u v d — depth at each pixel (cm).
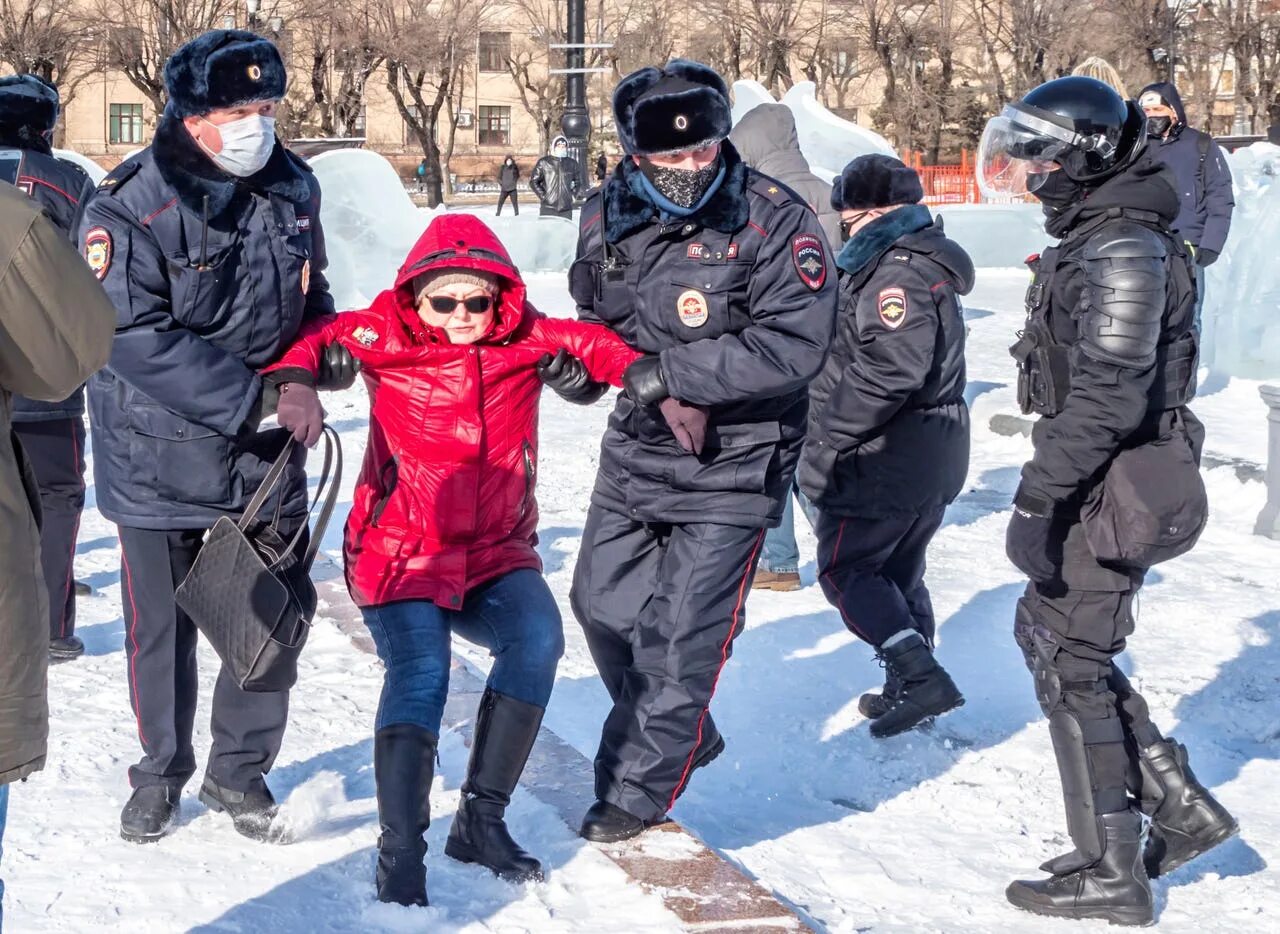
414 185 5519
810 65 5278
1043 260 379
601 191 380
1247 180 1259
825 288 358
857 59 5312
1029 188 374
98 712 471
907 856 411
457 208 4041
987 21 5106
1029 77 4594
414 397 355
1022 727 509
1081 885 375
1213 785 466
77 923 327
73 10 4172
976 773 472
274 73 345
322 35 4631
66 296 244
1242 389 1119
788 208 362
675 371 356
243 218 356
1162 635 607
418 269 349
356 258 1560
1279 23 4703
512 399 364
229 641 339
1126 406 353
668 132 347
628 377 362
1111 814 375
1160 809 391
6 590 242
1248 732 511
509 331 362
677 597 375
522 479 369
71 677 507
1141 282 349
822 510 491
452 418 355
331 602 582
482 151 6000
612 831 374
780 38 4988
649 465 381
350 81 4722
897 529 487
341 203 1547
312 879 355
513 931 329
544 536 745
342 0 4606
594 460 927
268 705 380
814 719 513
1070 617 381
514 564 369
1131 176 364
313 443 344
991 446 987
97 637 561
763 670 561
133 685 376
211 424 348
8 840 371
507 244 2041
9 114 519
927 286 468
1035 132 362
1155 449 374
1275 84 4775
